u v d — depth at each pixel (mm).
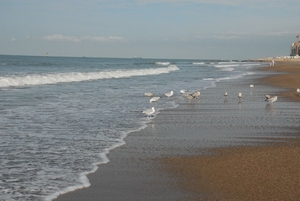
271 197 6141
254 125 12688
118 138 10570
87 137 10648
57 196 6211
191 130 11805
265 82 33312
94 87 27359
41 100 18891
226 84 31297
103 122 13070
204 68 74500
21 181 6906
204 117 14414
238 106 17672
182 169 7680
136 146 9641
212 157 8547
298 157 8445
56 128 11836
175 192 6410
